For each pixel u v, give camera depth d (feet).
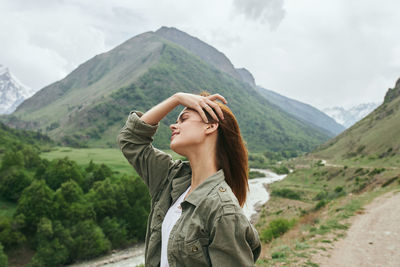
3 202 169.48
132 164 5.52
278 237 50.85
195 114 4.40
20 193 174.19
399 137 248.93
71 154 414.82
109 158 379.76
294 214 136.36
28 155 239.09
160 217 4.90
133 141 5.37
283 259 29.12
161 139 533.55
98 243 125.49
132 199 157.89
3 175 180.34
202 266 3.71
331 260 28.89
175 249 3.85
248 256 3.61
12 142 371.15
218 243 3.51
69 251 119.34
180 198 4.75
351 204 64.90
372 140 304.50
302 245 34.01
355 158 281.13
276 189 234.38
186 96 4.57
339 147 396.37
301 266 26.91
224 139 4.47
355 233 39.42
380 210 53.78
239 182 4.63
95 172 207.31
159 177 5.30
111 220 140.67
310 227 47.98
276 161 563.89
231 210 3.63
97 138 634.43
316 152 452.76
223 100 4.58
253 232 3.89
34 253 122.21
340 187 165.17
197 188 4.07
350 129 458.50
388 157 217.97
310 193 199.82
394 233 37.73
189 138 4.23
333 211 60.34
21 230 128.88
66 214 134.10
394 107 372.58
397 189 79.71
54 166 197.06
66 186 145.38
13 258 118.62
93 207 141.79
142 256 127.65
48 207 132.36
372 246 33.24
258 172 389.60
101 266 117.19
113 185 160.86
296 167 424.46
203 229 3.72
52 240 120.98
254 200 216.13
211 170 4.38
